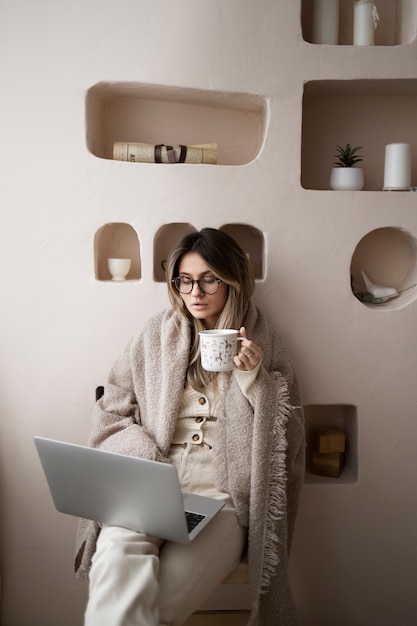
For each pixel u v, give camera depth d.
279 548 1.43
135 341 1.56
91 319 1.62
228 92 1.57
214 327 1.56
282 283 1.63
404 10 1.69
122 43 1.54
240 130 1.77
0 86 1.53
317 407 1.85
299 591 1.74
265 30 1.55
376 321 1.65
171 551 1.29
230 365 1.31
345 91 1.71
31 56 1.53
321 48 1.57
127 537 1.23
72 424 1.65
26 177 1.56
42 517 1.68
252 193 1.60
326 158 1.79
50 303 1.61
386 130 1.78
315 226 1.61
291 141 1.59
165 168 1.58
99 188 1.57
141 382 1.54
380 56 1.58
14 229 1.58
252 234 1.81
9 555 1.69
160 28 1.53
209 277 1.47
